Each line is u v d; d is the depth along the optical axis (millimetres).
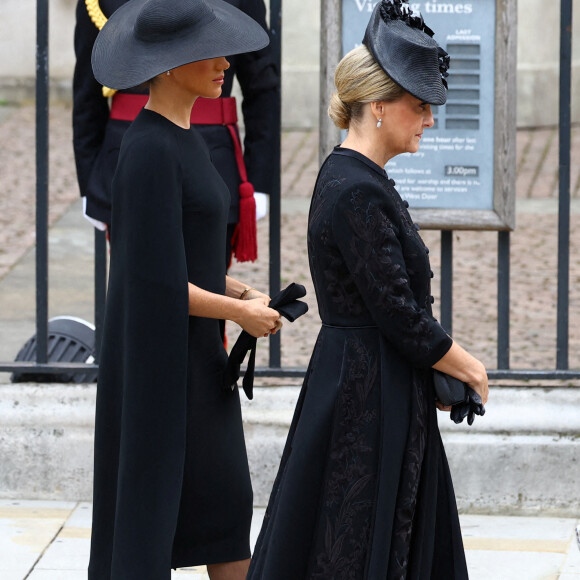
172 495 8070
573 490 11344
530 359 15641
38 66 11648
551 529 11070
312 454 7434
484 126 11523
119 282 8117
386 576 7359
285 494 7516
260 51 10703
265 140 10820
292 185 26906
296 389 11883
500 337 11820
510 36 11391
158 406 7988
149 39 8047
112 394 8297
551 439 11375
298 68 33406
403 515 7363
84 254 21703
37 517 11266
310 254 7582
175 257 7918
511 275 20203
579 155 29141
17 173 27625
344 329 7461
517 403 11555
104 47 8250
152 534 8039
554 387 11727
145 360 7953
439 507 7832
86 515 11359
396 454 7320
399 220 7320
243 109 10969
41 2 11539
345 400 7379
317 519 7461
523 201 25406
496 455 11367
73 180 27078
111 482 8383
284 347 16391
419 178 11594
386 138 7426
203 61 8070
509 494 11398
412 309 7195
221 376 8547
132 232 7922
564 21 11375
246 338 8391
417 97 7230
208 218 8211
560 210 11586
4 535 10820
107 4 10359
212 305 8180
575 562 10305
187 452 8422
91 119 10742
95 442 8422
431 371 7590
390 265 7148
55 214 24297
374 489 7363
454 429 11500
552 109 33000
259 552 7887
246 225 10711
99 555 8453
